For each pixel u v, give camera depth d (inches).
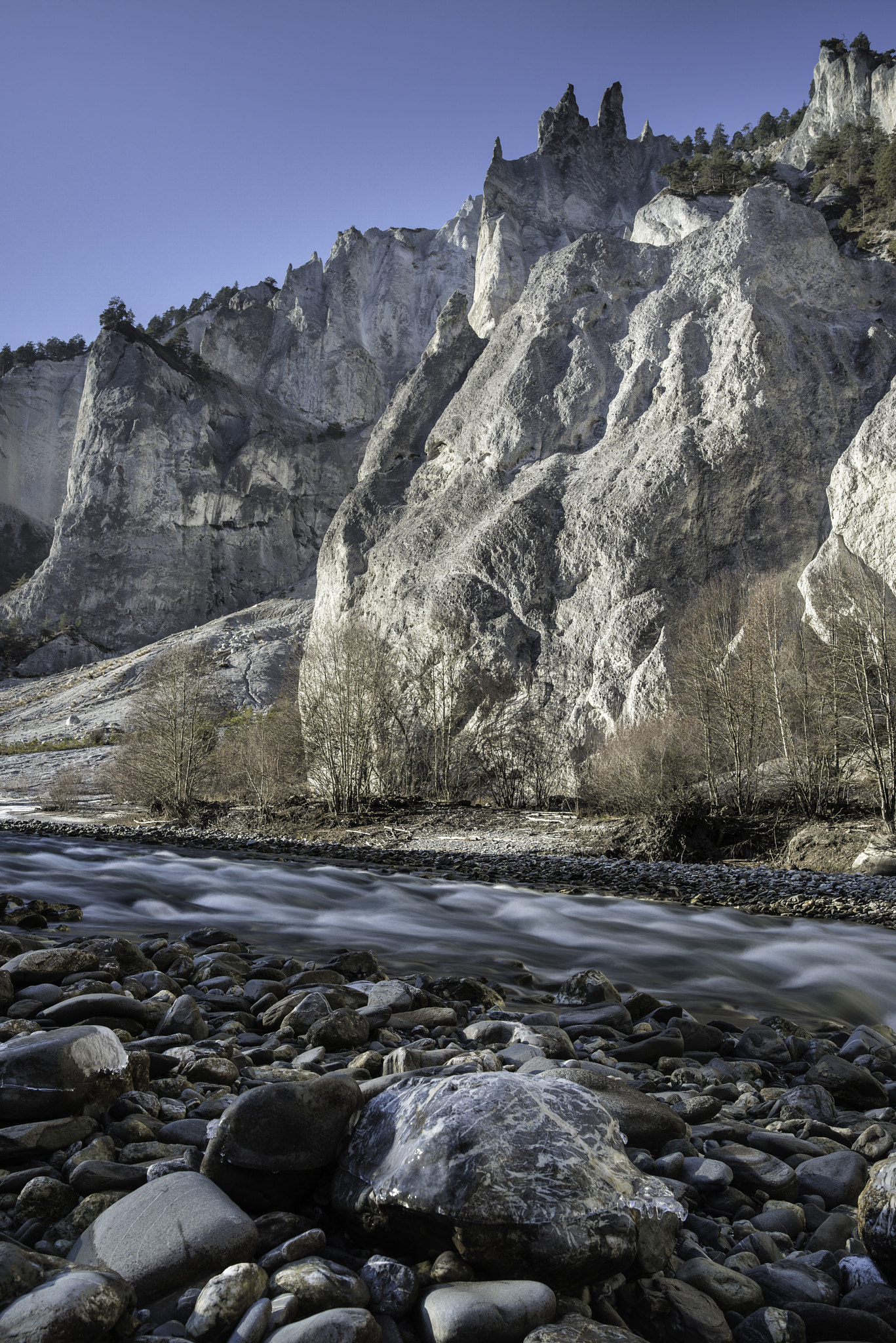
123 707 3521.2
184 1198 113.1
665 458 2260.1
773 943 487.2
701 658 1502.2
